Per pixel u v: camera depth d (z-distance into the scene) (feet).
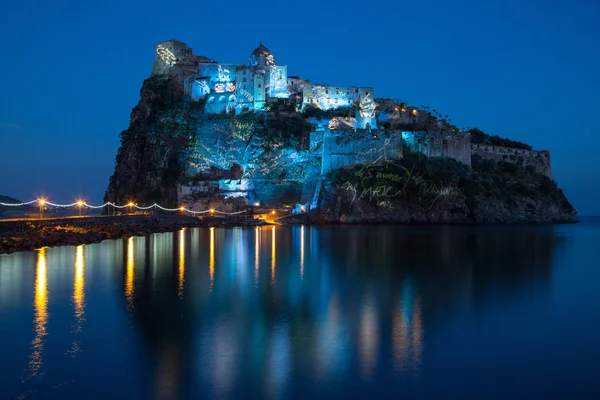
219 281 106.63
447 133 431.84
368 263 138.92
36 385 49.26
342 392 48.52
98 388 48.83
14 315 74.69
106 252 159.22
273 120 407.85
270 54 458.09
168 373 52.54
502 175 462.60
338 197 352.69
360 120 442.91
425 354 59.00
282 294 93.09
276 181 379.96
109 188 450.30
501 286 103.14
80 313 76.38
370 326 70.54
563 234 283.79
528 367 55.11
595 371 53.93
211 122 412.77
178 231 272.92
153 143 419.13
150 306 81.92
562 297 91.97
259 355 58.13
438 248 182.29
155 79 463.42
